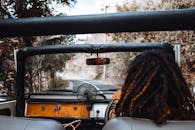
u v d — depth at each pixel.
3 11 8.88
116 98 3.63
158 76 1.37
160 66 1.39
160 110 1.33
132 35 11.17
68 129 3.82
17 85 4.44
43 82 7.67
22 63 4.41
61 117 4.39
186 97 1.39
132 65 1.46
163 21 1.74
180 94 1.37
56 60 7.32
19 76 4.42
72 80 4.85
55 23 1.80
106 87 4.58
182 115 1.37
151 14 1.74
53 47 4.28
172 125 1.33
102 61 4.25
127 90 1.43
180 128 1.32
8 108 4.24
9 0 8.89
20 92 4.43
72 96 4.46
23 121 1.40
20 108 4.42
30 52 4.32
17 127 1.37
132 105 1.39
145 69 1.40
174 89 1.36
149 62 1.41
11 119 1.41
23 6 9.02
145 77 1.39
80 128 4.36
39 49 4.31
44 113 4.43
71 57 6.86
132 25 1.77
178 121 1.35
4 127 1.37
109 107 3.72
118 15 1.76
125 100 1.43
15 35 1.91
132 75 1.44
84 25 1.79
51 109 4.45
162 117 1.33
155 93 1.35
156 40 11.09
